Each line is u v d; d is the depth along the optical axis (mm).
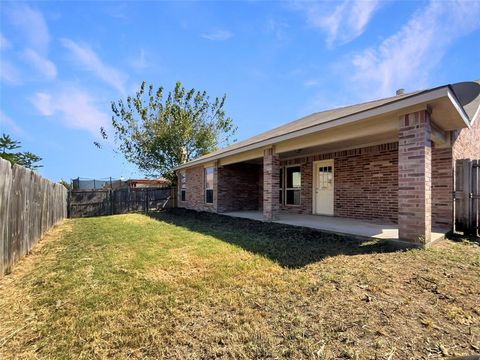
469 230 6363
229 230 7691
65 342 2361
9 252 4383
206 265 4332
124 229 8695
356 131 6191
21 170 5109
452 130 6695
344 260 4359
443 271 3758
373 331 2398
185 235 7137
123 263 4617
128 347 2275
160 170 19781
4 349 2291
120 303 3043
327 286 3326
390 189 8141
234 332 2432
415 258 4309
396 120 5375
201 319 2664
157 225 9500
